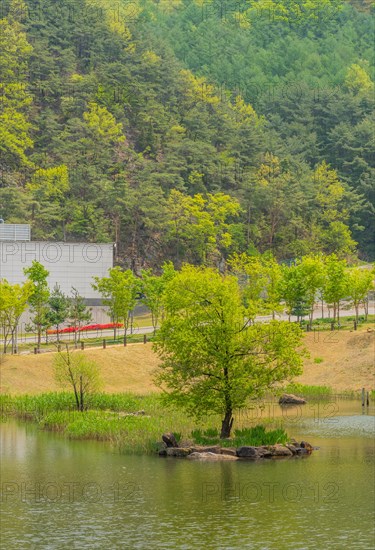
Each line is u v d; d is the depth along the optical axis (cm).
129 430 8694
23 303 13312
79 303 15712
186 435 8625
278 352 8338
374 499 6650
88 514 6353
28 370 12181
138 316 19250
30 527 6094
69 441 8738
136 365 12912
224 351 8275
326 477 7250
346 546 5728
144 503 6594
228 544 5772
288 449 8056
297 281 14888
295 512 6375
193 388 8388
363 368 12681
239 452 8012
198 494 6800
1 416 10281
